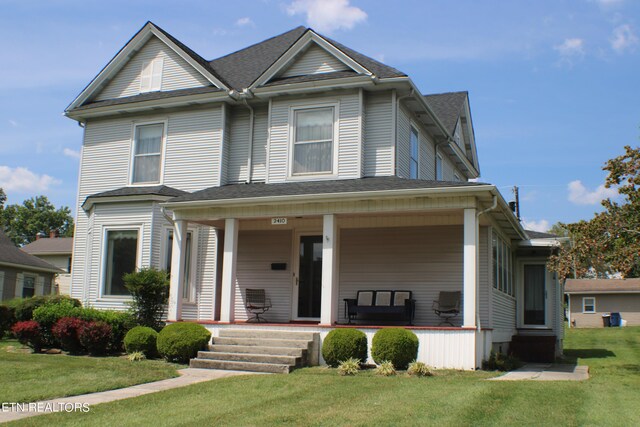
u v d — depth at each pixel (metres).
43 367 11.86
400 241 16.30
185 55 18.47
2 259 30.06
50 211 71.56
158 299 15.51
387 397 8.95
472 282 12.61
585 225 13.61
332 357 12.51
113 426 7.33
